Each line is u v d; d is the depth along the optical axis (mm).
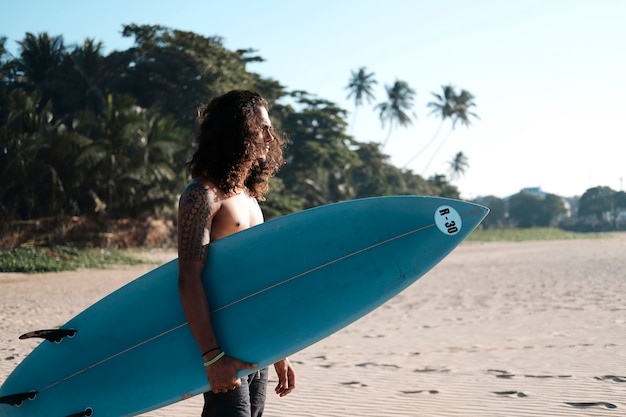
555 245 50375
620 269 19375
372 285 2137
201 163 2086
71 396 2176
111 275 18828
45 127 29891
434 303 11570
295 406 4184
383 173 77562
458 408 4102
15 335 7441
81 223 27703
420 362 5785
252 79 51312
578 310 9672
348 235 2180
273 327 2066
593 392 4391
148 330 2148
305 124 59250
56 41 41000
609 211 137500
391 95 83500
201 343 1977
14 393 2230
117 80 43188
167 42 44531
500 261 27250
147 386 2111
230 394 2057
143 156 29031
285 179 56562
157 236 30781
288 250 2145
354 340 7273
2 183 26078
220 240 2096
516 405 4133
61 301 11906
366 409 4102
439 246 2162
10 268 19359
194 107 43562
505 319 8969
